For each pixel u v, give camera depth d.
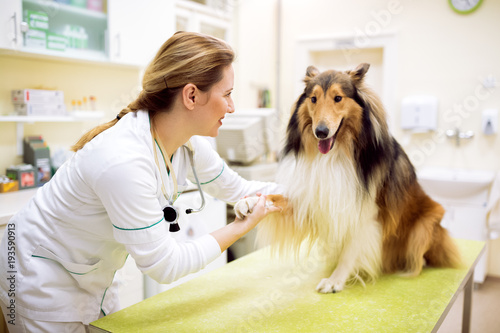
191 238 2.54
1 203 2.08
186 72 1.00
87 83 2.94
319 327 1.06
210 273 1.48
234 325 1.09
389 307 1.18
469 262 1.59
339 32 3.98
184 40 1.02
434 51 3.59
